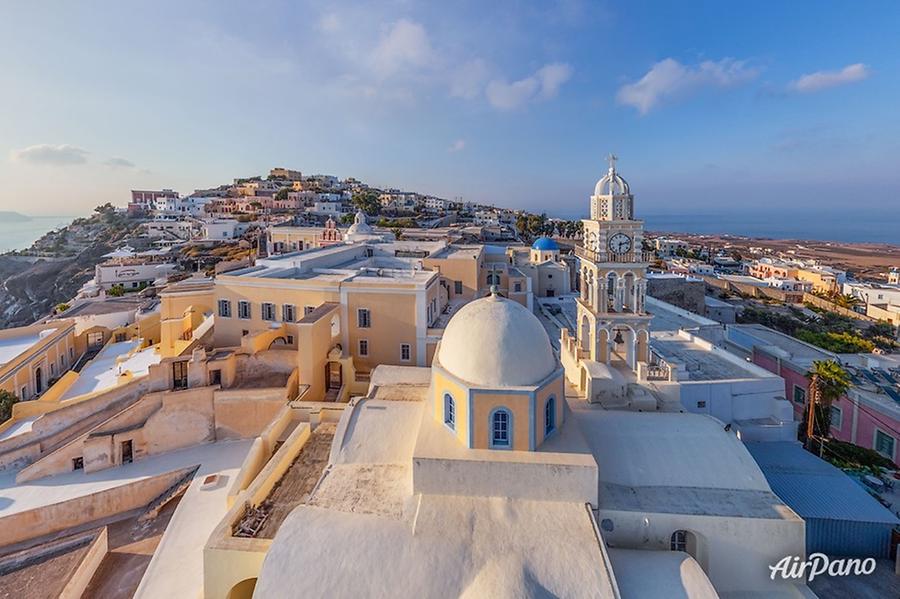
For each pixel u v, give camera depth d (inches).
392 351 1598.2
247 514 783.1
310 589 575.5
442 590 572.4
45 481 1205.1
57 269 5236.2
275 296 1657.2
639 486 738.2
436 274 1792.6
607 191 1100.5
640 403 986.7
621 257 1090.7
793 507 902.4
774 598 673.0
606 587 566.6
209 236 4687.5
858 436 1382.9
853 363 1711.4
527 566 588.4
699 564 690.8
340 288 1594.5
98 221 7007.9
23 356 1787.6
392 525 651.5
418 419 887.7
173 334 1916.8
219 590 698.8
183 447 1323.8
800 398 1544.0
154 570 863.7
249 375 1440.7
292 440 978.7
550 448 731.4
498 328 754.2
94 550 954.7
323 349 1485.0
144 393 1396.4
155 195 7864.2
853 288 4347.9
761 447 1110.4
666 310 2026.3
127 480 1193.4
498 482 700.0
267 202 6058.1
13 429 1401.3
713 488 734.5
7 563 927.7
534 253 2714.1
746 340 1892.2
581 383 1093.8
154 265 3772.1
